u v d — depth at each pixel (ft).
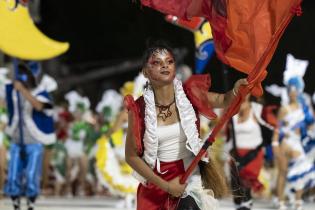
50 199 103.91
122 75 192.65
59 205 89.51
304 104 87.25
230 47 40.63
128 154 39.11
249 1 40.16
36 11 75.10
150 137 39.06
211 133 38.58
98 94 185.47
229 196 44.68
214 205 39.63
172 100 39.52
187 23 64.03
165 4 41.60
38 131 71.51
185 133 39.11
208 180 40.65
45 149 105.60
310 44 162.50
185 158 39.81
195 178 39.81
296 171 85.20
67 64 191.21
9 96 71.15
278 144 86.48
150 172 38.78
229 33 40.47
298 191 85.20
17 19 62.03
